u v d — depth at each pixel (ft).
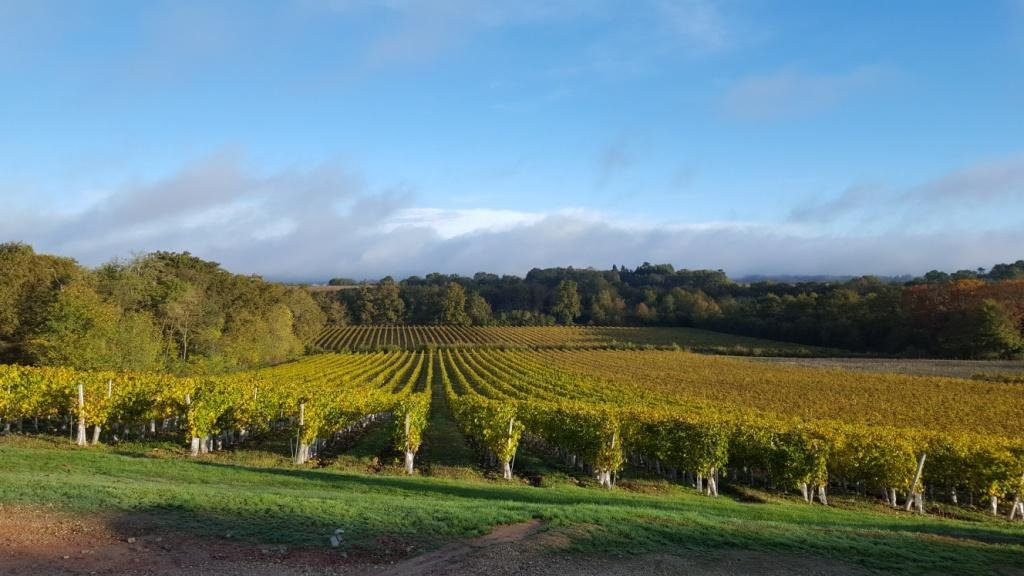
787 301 410.72
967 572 33.27
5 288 150.20
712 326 466.70
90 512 33.60
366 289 591.78
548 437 87.76
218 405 77.71
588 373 225.97
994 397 151.02
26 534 29.89
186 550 29.50
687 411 100.68
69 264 183.52
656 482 77.20
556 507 42.24
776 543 35.63
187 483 48.34
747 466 75.66
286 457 79.15
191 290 207.92
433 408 151.74
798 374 213.87
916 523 52.03
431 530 34.47
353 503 39.68
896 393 160.76
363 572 28.17
